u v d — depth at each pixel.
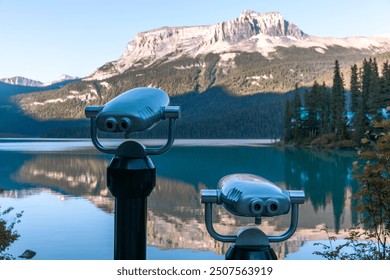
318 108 72.56
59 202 18.61
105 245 10.29
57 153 64.00
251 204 1.24
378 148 4.79
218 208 16.98
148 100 1.49
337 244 9.95
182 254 9.77
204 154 60.03
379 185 4.76
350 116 69.19
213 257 9.48
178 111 1.50
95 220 13.80
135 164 1.50
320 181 25.00
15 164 43.25
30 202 18.64
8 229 8.52
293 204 1.33
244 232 1.34
